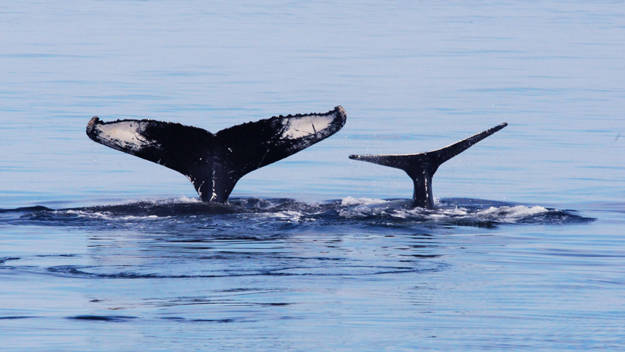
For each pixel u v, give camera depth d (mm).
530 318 41062
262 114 116625
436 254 53594
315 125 63281
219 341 37750
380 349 36875
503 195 77750
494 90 142000
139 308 42250
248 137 63875
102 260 51406
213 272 48844
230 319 40656
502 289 45969
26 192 77938
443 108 124812
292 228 59344
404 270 49625
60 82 144625
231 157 64312
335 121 63125
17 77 150250
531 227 61781
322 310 42000
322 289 45562
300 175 86438
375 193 79188
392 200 67938
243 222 60656
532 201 74938
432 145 100062
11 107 121125
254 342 37656
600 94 138000
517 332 39031
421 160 65312
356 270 49469
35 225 60438
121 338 38094
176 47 198625
